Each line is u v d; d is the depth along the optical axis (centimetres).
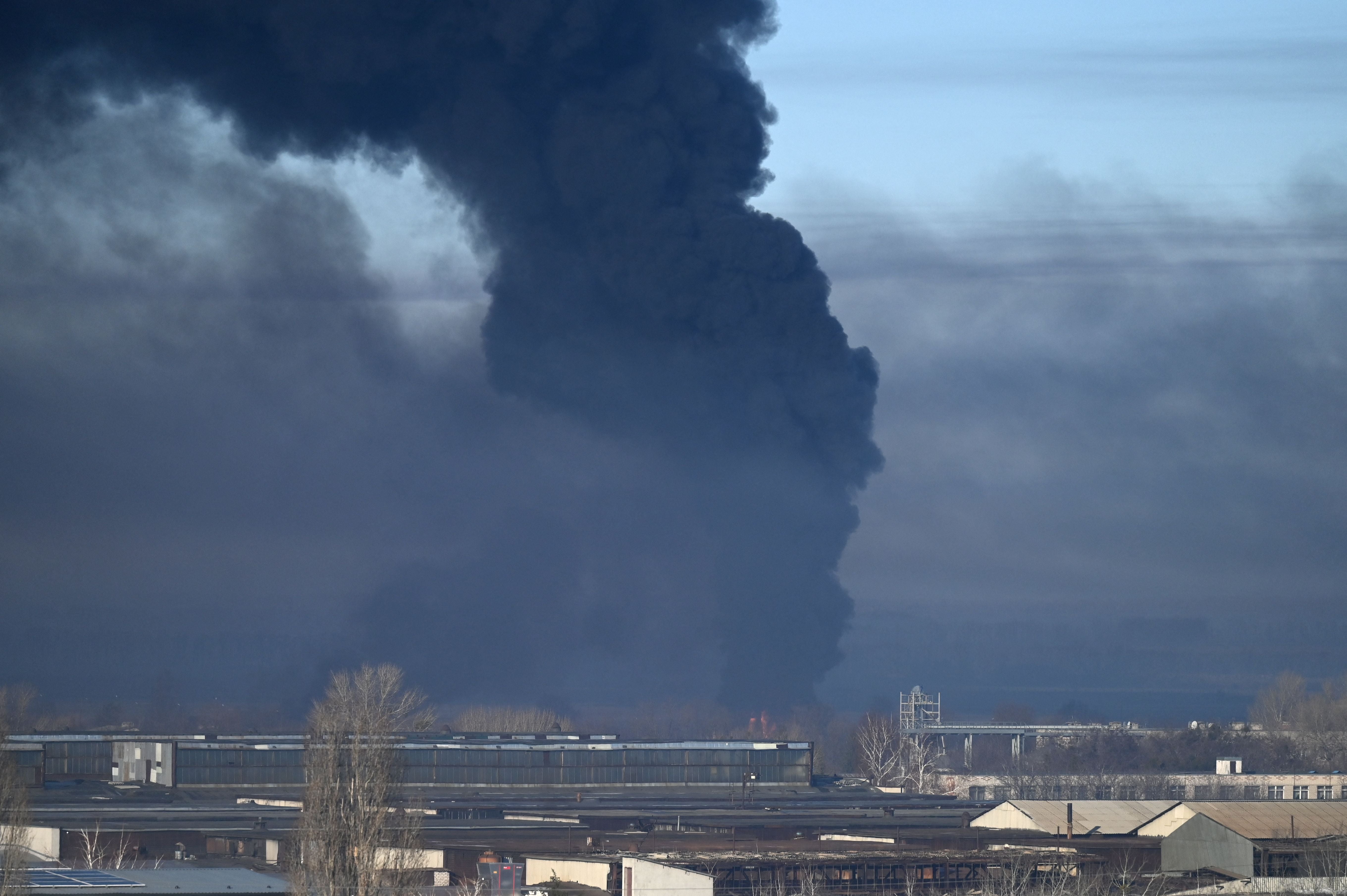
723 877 9062
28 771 15588
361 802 6619
